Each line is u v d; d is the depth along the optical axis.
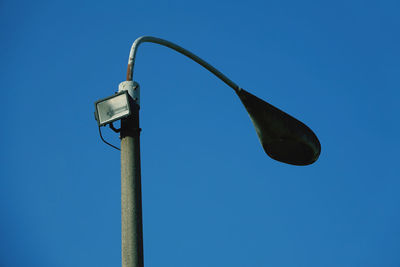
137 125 5.30
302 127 6.59
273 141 6.58
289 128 6.50
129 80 5.55
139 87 5.56
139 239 4.78
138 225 4.83
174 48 6.18
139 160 5.15
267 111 6.44
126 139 5.20
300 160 6.86
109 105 5.30
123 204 4.93
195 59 6.24
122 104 5.26
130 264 4.68
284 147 6.66
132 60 5.68
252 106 6.45
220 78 6.41
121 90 5.45
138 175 5.06
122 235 4.82
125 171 5.05
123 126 5.27
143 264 4.73
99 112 5.33
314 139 6.71
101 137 5.36
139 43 5.81
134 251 4.72
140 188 5.01
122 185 5.02
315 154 6.78
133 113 5.30
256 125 6.57
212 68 6.37
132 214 4.86
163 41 6.11
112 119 5.24
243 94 6.44
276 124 6.46
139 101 5.49
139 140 5.25
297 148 6.66
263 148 6.79
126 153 5.14
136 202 4.91
